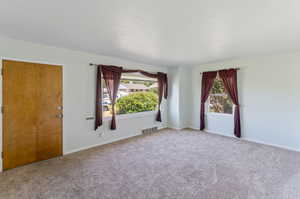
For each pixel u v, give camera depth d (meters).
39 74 2.97
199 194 1.97
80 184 2.19
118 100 4.29
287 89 3.55
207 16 1.89
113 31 2.35
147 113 4.97
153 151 3.41
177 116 5.30
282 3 1.60
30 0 1.56
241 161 2.90
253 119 4.06
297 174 2.42
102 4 1.63
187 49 3.27
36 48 2.92
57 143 3.21
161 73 5.18
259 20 1.99
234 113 4.34
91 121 3.71
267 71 3.81
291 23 2.07
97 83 3.72
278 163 2.81
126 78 4.44
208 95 4.92
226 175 2.41
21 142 2.79
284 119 3.60
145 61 4.47
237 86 4.29
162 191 2.03
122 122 4.34
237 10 1.75
